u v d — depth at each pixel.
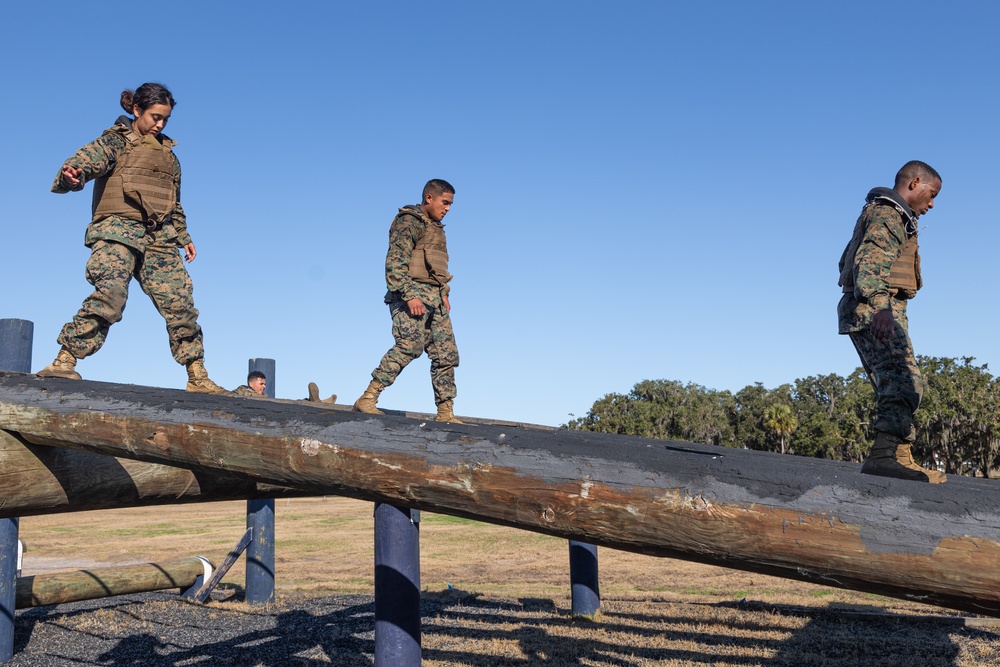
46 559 20.30
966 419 67.94
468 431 3.00
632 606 11.99
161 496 4.96
